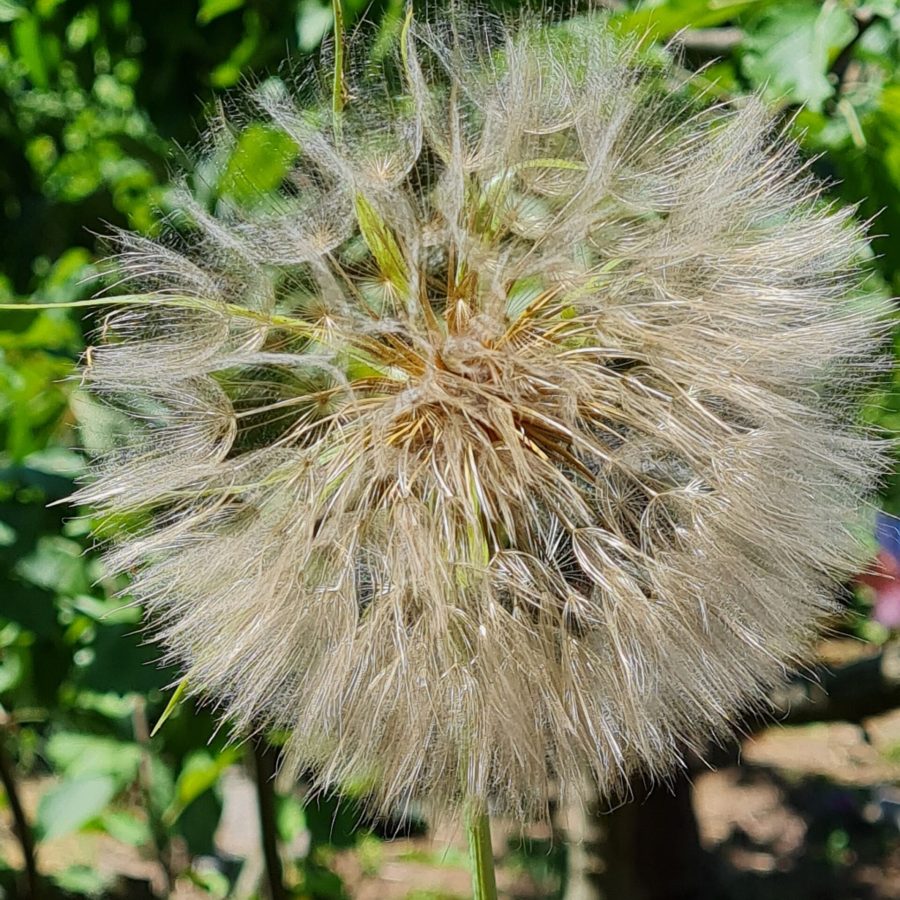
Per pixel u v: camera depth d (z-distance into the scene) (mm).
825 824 722
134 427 211
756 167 205
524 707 186
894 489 226
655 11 244
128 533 206
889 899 636
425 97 204
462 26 213
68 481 266
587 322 203
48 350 291
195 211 207
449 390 201
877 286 254
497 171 206
